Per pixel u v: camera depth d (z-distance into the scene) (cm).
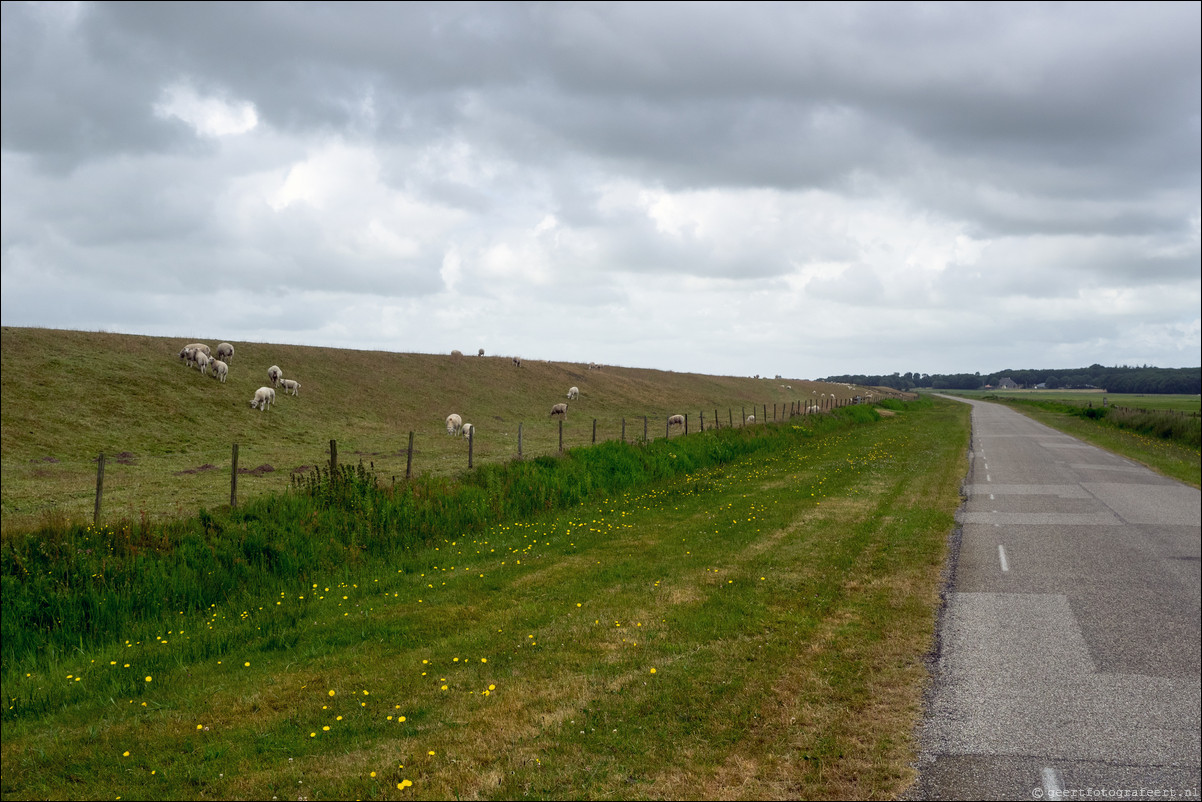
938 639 922
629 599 1130
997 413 7781
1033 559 1355
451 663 891
